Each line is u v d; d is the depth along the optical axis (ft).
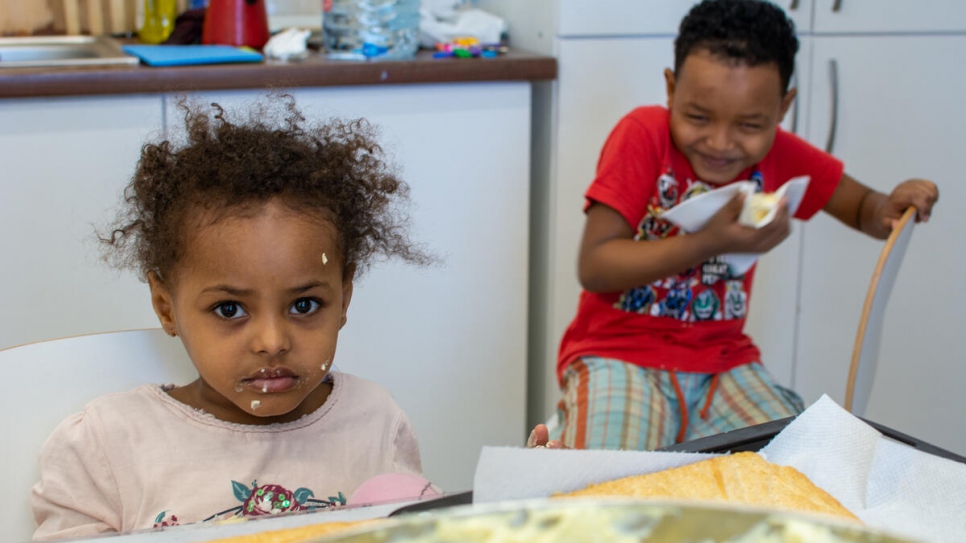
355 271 3.08
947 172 6.77
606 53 6.04
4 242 5.15
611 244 4.54
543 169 6.33
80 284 5.30
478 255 6.10
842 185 5.07
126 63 5.31
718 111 4.36
